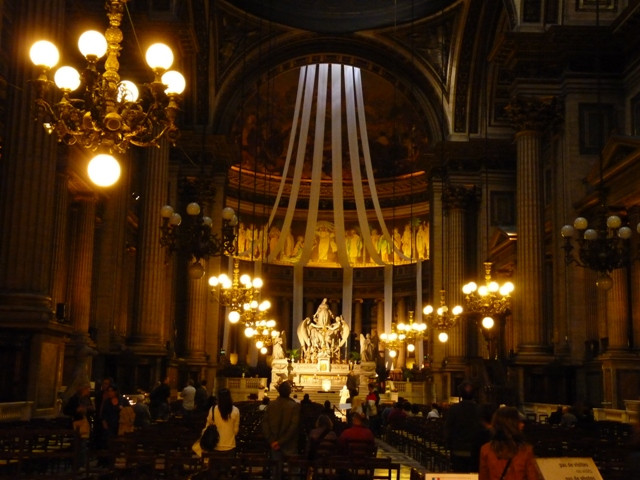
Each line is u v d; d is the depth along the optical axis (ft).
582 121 65.05
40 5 40.11
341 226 111.04
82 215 71.82
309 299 139.23
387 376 121.39
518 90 66.28
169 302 91.15
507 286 66.80
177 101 28.78
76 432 23.07
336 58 104.58
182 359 91.91
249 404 67.41
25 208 39.06
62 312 59.88
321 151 110.22
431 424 47.50
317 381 110.32
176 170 96.89
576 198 64.23
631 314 59.36
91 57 26.86
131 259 86.53
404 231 134.51
